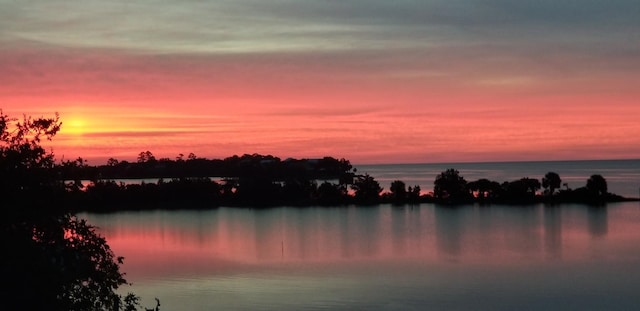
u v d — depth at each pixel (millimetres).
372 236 147250
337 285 87500
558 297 78438
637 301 75562
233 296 80125
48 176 24016
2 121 23688
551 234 142875
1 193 22672
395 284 88000
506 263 106125
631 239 132125
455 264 106188
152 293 82375
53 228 23406
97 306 23984
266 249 128375
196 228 163500
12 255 21703
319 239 143375
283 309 72188
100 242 24500
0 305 21531
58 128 24703
